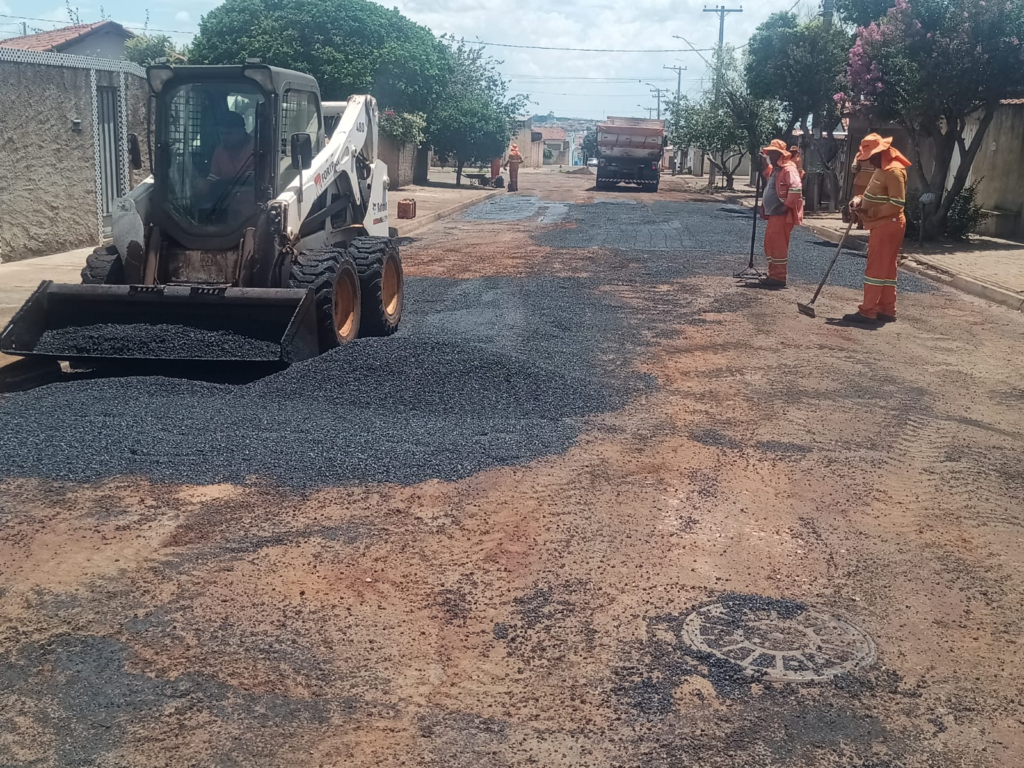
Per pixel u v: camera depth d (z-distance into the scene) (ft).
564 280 46.37
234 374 26.96
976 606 14.97
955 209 64.59
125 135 56.70
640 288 44.52
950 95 58.85
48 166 49.26
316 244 31.42
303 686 12.50
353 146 34.81
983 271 50.21
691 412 25.00
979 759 11.32
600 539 17.04
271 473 19.42
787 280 47.39
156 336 26.32
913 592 15.38
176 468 19.49
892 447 22.53
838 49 96.22
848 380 28.66
